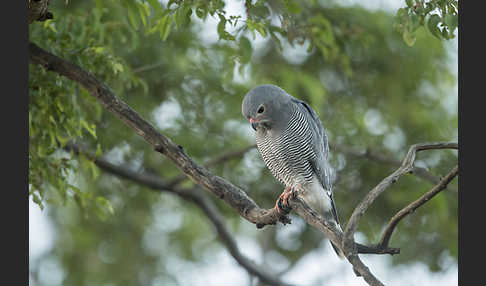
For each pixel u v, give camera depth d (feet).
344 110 47.85
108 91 25.43
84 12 32.63
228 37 25.03
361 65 48.24
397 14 25.31
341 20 42.50
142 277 55.36
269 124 30.66
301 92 45.80
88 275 54.90
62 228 55.21
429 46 47.09
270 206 46.06
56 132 28.91
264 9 29.07
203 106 45.03
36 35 27.58
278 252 56.44
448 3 23.62
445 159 45.29
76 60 28.32
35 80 27.58
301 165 30.99
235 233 57.67
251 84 44.29
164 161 45.60
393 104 48.93
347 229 20.61
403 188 45.14
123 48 38.86
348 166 46.62
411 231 47.78
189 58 42.75
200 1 24.26
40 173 28.73
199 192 45.29
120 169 41.98
